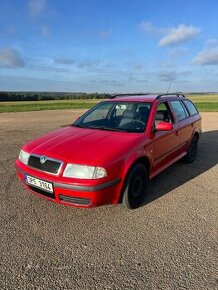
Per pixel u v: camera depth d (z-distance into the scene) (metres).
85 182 3.47
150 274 2.71
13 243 3.20
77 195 3.51
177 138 5.61
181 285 2.56
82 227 3.58
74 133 4.48
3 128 12.87
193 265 2.85
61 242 3.24
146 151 4.28
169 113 5.56
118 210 4.07
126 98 5.53
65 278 2.64
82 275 2.69
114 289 2.51
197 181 5.41
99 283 2.58
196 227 3.62
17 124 14.67
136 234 3.44
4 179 5.26
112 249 3.12
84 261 2.90
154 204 4.32
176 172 5.98
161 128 4.52
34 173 3.81
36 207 4.10
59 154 3.74
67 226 3.60
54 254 3.02
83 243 3.23
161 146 4.86
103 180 3.51
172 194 4.73
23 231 3.46
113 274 2.71
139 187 4.21
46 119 17.78
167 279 2.64
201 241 3.29
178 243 3.25
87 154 3.69
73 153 3.73
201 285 2.56
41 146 4.05
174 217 3.89
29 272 2.72
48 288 2.51
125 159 3.78
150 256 3.00
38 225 3.61
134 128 4.62
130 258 2.96
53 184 3.61
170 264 2.87
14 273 2.70
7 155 7.20
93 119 5.18
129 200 3.99
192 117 6.72
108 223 3.70
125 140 4.12
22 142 9.12
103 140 4.10
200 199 4.54
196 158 7.21
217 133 11.35
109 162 3.59
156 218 3.86
